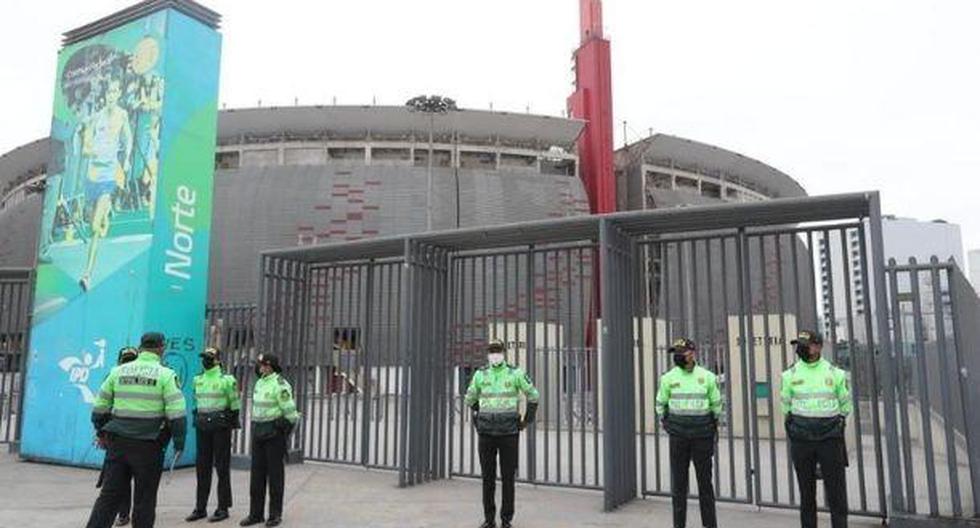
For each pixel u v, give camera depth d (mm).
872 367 8242
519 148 66062
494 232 10273
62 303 12859
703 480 7379
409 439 10492
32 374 12977
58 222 13305
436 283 11328
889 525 7664
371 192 58562
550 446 16016
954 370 11547
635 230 9805
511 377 7867
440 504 9078
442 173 60062
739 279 9133
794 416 7012
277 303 12602
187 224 12586
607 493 8703
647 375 17781
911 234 95312
